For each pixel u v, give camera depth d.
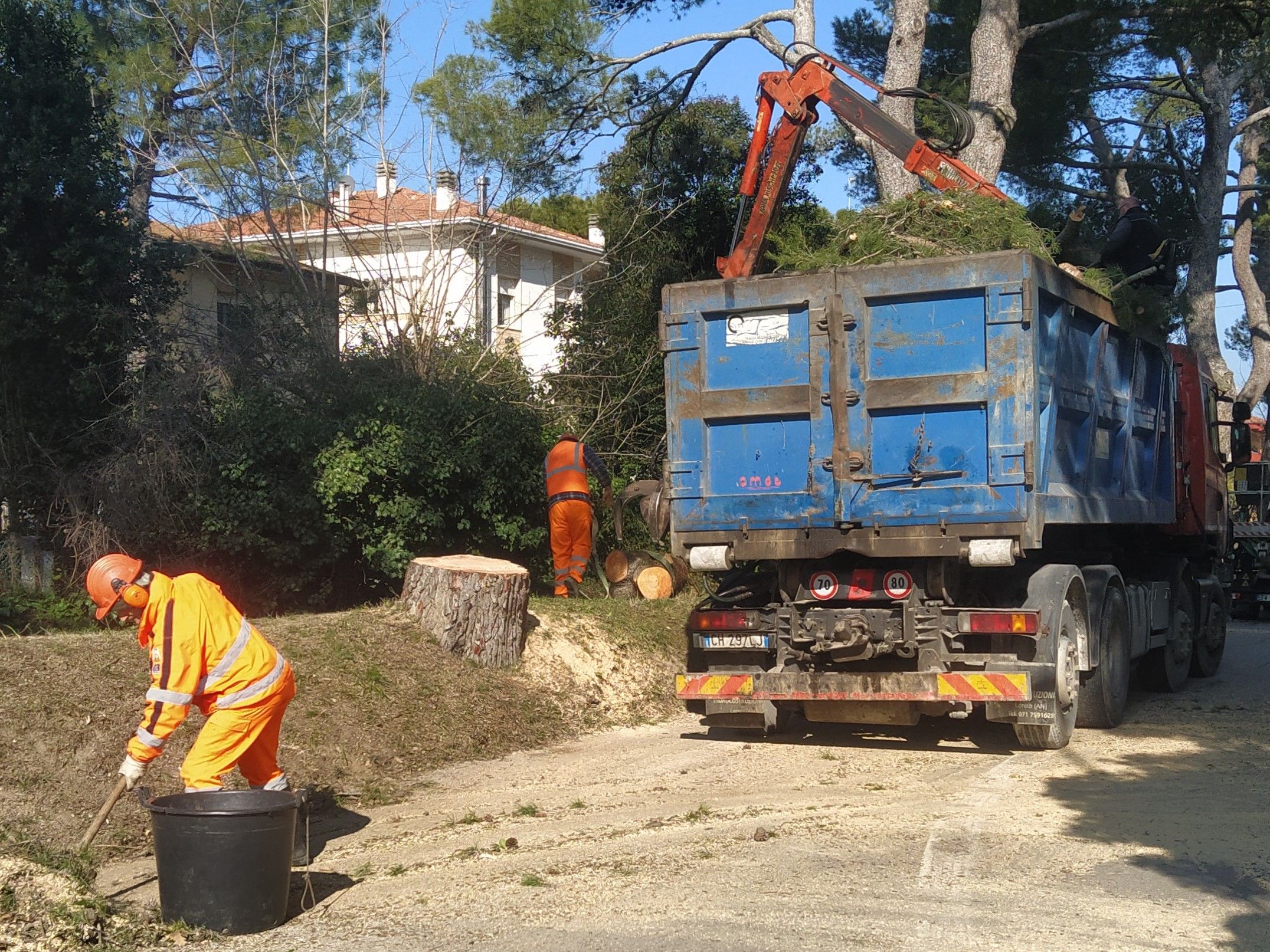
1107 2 16.59
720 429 8.40
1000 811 6.79
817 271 8.06
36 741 6.75
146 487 12.97
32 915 4.77
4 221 13.91
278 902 5.01
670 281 18.91
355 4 17.34
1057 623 8.20
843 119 10.73
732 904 5.18
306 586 13.55
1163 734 9.20
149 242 15.86
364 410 13.52
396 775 7.87
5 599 12.28
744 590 8.95
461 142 17.12
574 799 7.28
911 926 4.87
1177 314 10.42
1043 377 7.86
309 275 17.48
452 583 9.69
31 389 14.16
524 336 28.17
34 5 15.05
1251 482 20.98
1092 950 4.60
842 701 8.35
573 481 13.20
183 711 5.28
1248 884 5.44
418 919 5.08
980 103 15.66
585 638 10.74
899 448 7.91
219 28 17.55
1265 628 19.70
